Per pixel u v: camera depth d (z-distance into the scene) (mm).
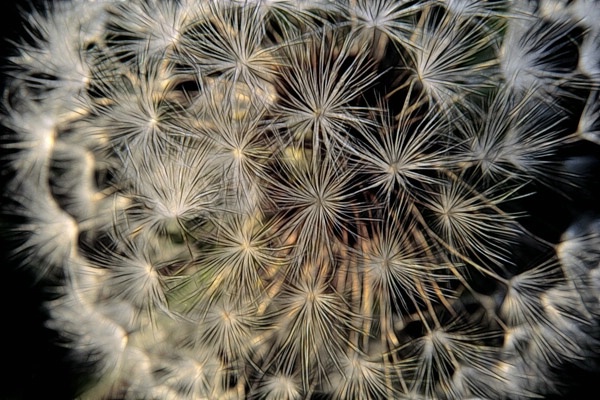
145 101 58
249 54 57
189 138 58
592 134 58
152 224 59
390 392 59
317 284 58
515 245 59
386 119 58
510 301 59
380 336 59
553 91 57
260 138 58
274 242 59
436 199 57
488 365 59
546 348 59
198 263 59
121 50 59
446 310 59
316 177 55
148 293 59
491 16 57
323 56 55
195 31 59
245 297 58
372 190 59
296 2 57
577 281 59
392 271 57
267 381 59
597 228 59
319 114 55
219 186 58
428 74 56
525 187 59
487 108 57
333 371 59
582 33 58
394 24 56
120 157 59
